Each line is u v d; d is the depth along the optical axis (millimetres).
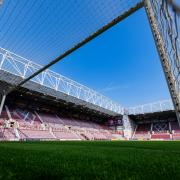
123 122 38656
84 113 36844
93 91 30609
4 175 1269
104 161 2184
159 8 4203
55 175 1289
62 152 3564
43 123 26688
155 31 4766
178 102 3822
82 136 29641
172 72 4043
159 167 1746
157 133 36625
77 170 1514
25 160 2049
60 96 25484
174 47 3719
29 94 24281
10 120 22406
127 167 1727
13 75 15539
